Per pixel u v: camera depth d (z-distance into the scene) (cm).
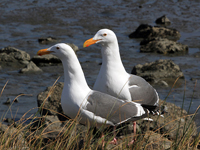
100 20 2695
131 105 788
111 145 793
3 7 2950
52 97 1113
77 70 759
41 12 2856
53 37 2198
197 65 1769
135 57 1898
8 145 680
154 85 1499
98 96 771
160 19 2681
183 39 2277
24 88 1457
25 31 2361
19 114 1181
